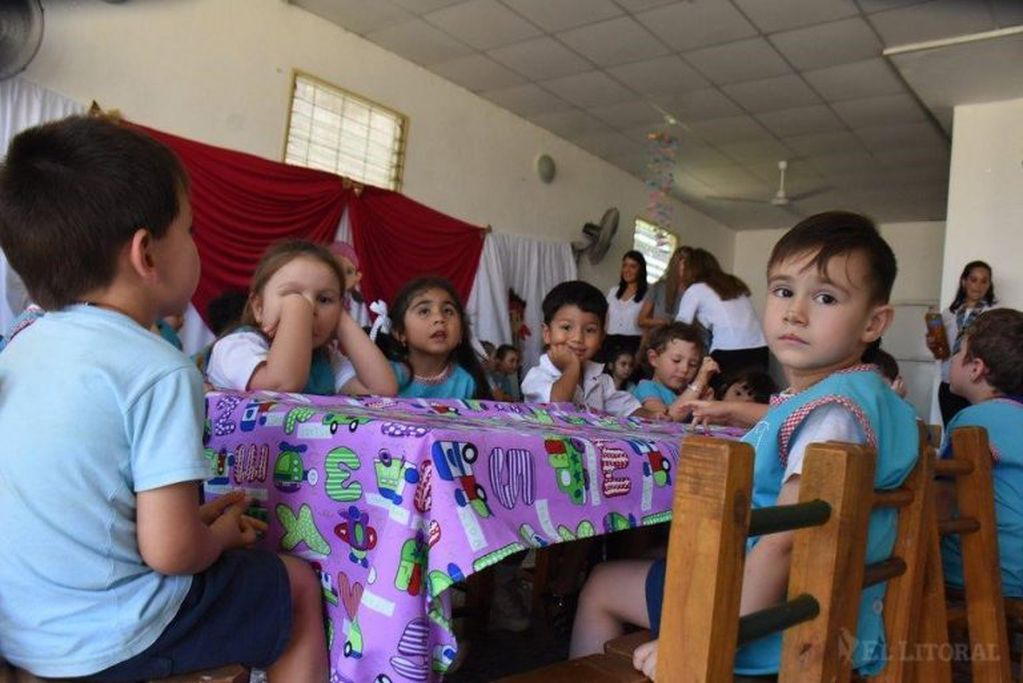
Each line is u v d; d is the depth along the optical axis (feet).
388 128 16.19
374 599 2.44
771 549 2.51
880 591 2.78
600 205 22.00
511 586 6.07
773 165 21.15
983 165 14.90
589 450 2.91
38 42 10.01
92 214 2.41
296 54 14.21
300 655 2.68
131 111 11.86
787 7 12.94
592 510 2.86
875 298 2.96
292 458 2.94
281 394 4.01
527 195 19.49
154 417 2.33
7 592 2.26
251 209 13.12
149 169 2.51
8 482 2.27
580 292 6.98
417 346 6.31
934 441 4.97
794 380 3.18
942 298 14.99
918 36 13.15
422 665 2.35
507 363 15.44
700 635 1.90
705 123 18.58
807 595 2.25
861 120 17.47
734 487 1.92
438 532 2.33
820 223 3.00
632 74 16.25
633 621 3.20
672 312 14.21
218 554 2.53
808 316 2.97
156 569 2.34
